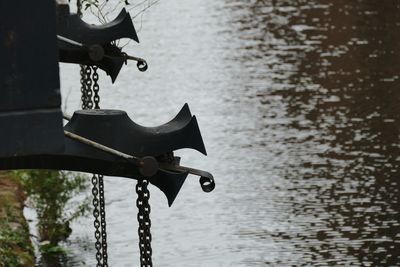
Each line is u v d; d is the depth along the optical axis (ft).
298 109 143.74
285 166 118.32
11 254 85.25
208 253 93.56
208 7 228.02
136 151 40.14
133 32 58.29
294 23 206.90
